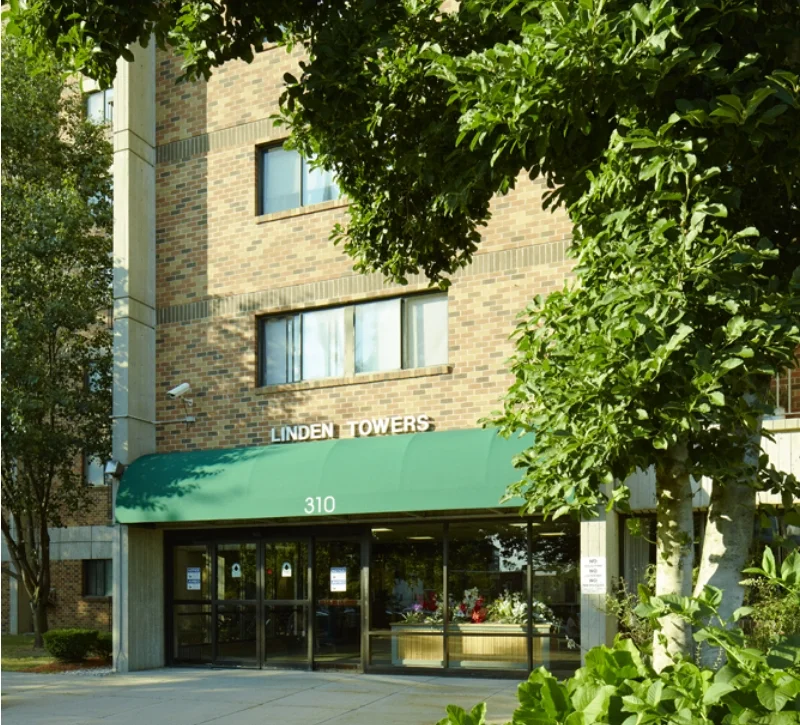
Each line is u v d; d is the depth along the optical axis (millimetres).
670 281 5461
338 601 16297
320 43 7793
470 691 13727
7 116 20391
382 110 9016
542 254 14703
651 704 3141
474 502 13719
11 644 21562
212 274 17500
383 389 15664
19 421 18391
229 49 8656
